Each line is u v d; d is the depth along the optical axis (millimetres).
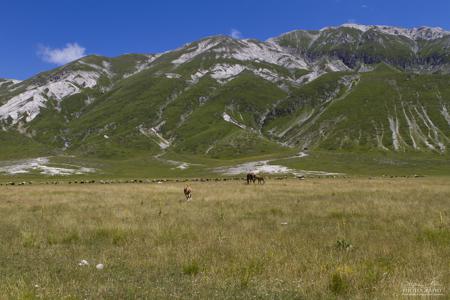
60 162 137625
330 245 13914
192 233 16406
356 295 8820
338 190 38688
